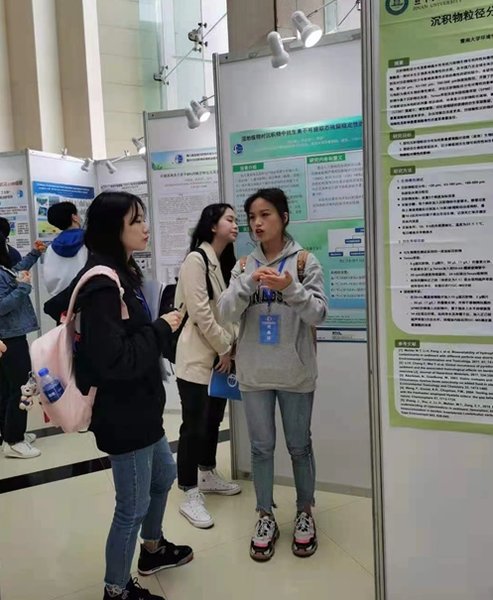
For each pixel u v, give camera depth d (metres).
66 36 5.84
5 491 2.85
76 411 1.52
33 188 4.30
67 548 2.26
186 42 5.91
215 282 2.44
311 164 2.54
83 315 1.49
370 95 1.41
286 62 2.35
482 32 1.29
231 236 2.48
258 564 2.08
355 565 2.04
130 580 1.79
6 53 5.73
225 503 2.62
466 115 1.33
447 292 1.40
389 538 1.54
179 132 3.63
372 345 1.49
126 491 1.64
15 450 3.34
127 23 6.23
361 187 2.47
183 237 3.71
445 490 1.47
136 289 1.68
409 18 1.35
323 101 2.49
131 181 4.68
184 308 2.41
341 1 3.15
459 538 1.47
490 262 1.34
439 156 1.36
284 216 2.09
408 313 1.44
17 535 2.38
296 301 1.89
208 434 2.69
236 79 2.64
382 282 1.46
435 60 1.34
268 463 2.14
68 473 3.08
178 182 3.67
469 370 1.40
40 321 4.44
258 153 2.63
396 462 1.51
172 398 4.23
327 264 2.57
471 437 1.43
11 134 5.81
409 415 1.48
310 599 1.85
